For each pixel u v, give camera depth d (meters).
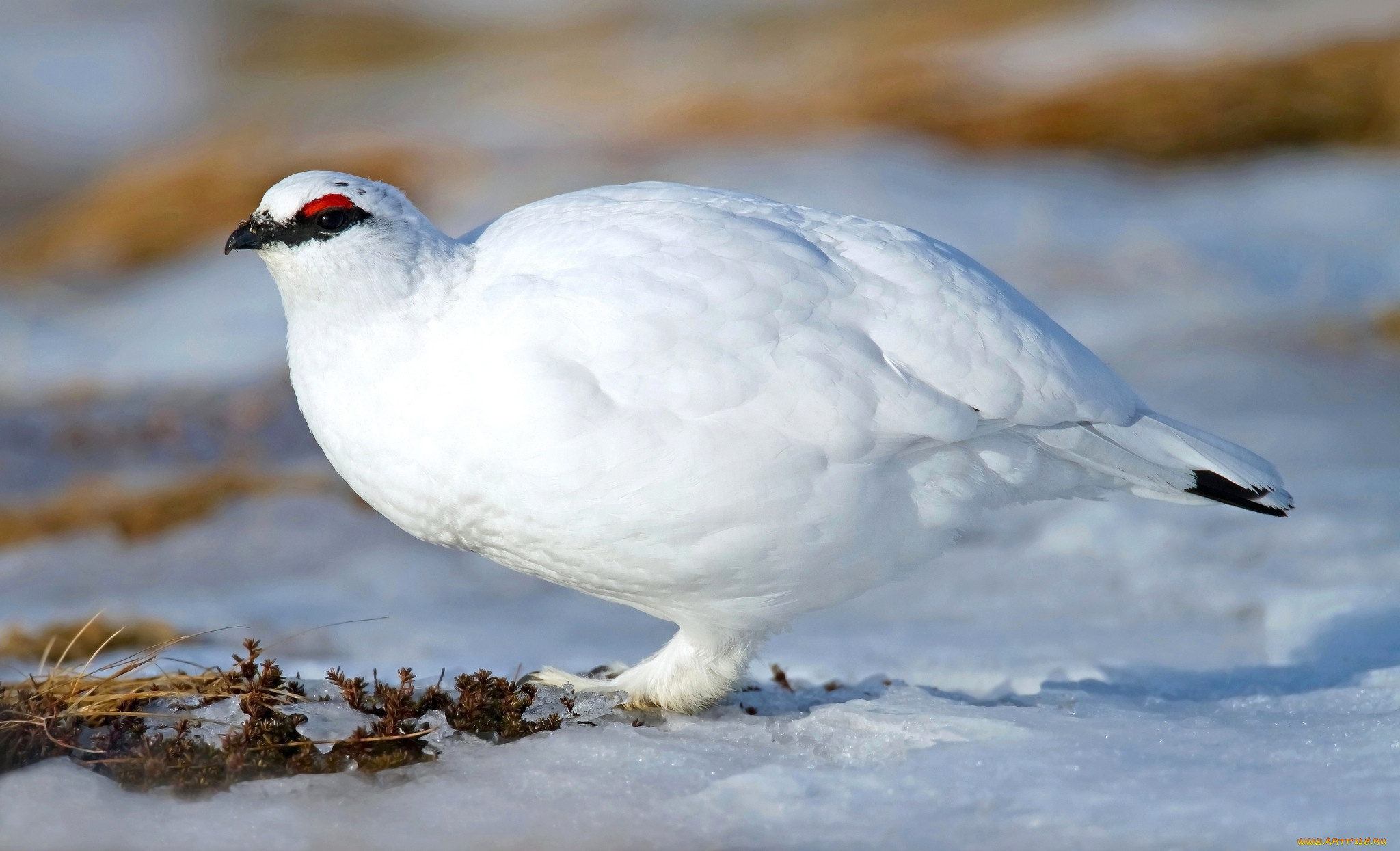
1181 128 34.53
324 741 7.17
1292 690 8.49
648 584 7.37
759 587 7.37
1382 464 15.39
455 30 84.31
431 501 7.26
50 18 89.25
